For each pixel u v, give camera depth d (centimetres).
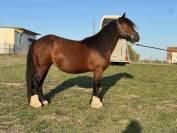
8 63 3002
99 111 1067
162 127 895
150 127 892
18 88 1489
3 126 883
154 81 1850
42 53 1084
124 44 3042
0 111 1037
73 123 923
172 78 2036
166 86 1642
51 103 1171
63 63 1098
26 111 1045
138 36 1130
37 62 1091
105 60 1109
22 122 923
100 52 1102
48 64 1102
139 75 2159
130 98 1304
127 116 1008
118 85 1634
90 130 859
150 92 1452
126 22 1121
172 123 937
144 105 1176
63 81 1744
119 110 1086
